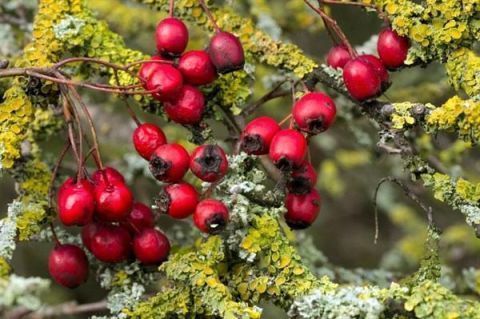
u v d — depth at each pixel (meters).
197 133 0.65
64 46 0.67
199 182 0.70
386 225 0.95
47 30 0.67
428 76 0.85
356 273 0.74
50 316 0.76
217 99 0.67
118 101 0.85
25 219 0.65
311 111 0.63
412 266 0.85
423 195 0.88
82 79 0.67
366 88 0.64
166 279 0.66
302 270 0.62
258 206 0.63
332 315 0.59
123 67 0.64
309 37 0.88
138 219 0.65
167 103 0.65
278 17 0.83
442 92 0.81
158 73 0.64
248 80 0.68
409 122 0.63
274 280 0.62
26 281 0.66
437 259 0.63
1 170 0.64
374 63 0.65
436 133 0.63
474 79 0.63
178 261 0.63
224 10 0.69
